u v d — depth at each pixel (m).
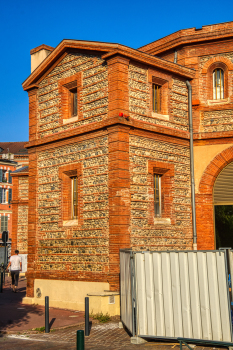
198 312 8.61
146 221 13.91
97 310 12.24
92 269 13.78
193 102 16.36
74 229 14.59
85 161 14.48
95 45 14.25
